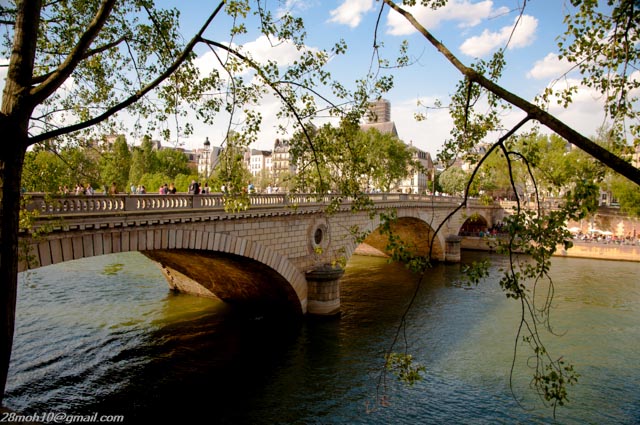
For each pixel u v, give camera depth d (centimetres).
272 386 2003
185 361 2238
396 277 4506
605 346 2559
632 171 488
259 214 2397
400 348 2473
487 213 7175
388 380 2081
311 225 2942
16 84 652
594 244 5819
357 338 2617
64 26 1133
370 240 5647
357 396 1928
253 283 2923
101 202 1644
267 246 2541
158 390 1923
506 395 1953
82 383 1933
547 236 632
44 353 2206
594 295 3734
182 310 3075
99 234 1636
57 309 2938
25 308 2925
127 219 1714
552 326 2911
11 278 632
